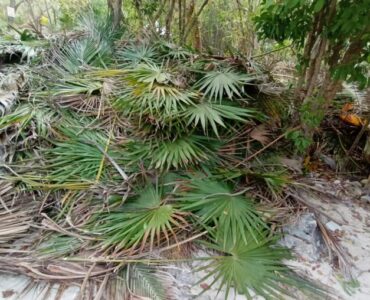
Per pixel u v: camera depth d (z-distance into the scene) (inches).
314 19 86.0
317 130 103.3
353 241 73.0
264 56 138.7
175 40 141.5
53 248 62.1
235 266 57.2
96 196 71.8
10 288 55.7
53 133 83.9
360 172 101.3
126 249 61.6
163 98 79.3
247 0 172.1
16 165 77.7
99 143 82.3
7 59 126.0
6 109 88.4
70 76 101.5
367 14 70.5
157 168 75.4
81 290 54.9
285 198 77.9
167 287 56.4
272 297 54.5
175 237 63.2
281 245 68.1
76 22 145.2
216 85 83.7
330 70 86.6
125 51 114.5
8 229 64.8
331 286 60.6
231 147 85.1
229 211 66.1
